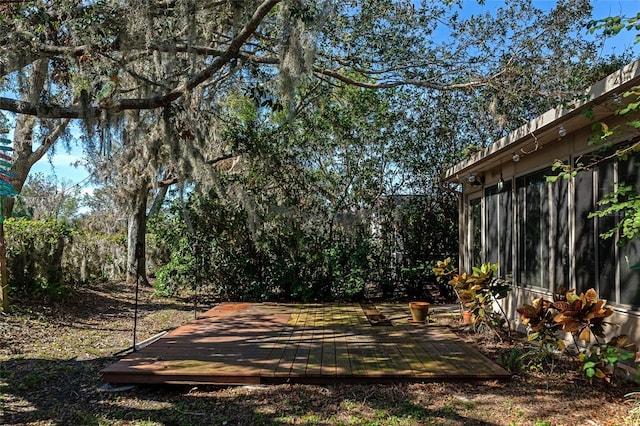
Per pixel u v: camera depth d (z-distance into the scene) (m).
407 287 10.23
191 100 8.20
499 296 5.92
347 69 10.27
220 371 4.28
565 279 5.41
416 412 3.58
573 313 3.97
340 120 10.35
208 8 6.22
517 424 3.35
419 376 4.21
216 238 10.03
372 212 10.24
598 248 4.78
